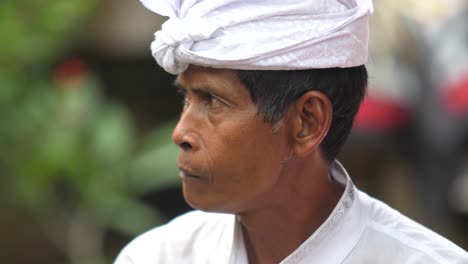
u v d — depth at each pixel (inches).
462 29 450.9
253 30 157.9
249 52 156.9
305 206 174.2
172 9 164.4
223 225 185.9
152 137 526.9
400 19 450.3
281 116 162.7
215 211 168.4
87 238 496.1
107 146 455.8
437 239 172.4
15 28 454.6
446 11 457.1
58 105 457.7
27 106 461.1
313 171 173.3
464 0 459.5
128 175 468.1
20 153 462.9
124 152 461.7
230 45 157.0
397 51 450.0
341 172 178.9
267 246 177.9
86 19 506.0
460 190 461.7
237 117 161.0
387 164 510.6
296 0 159.2
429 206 474.3
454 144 452.1
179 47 159.2
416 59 452.1
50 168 461.1
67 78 461.4
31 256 583.8
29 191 481.1
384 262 171.5
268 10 157.9
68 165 455.5
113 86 585.6
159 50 162.7
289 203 172.7
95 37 530.9
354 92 170.9
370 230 173.9
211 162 162.2
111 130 458.3
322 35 159.8
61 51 498.3
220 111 161.6
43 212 526.0
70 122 455.8
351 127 175.6
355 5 165.6
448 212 472.7
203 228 188.9
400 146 470.3
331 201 178.4
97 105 462.9
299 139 166.1
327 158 175.9
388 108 451.2
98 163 457.7
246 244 181.9
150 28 529.0
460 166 459.5
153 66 580.1
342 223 172.4
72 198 511.2
